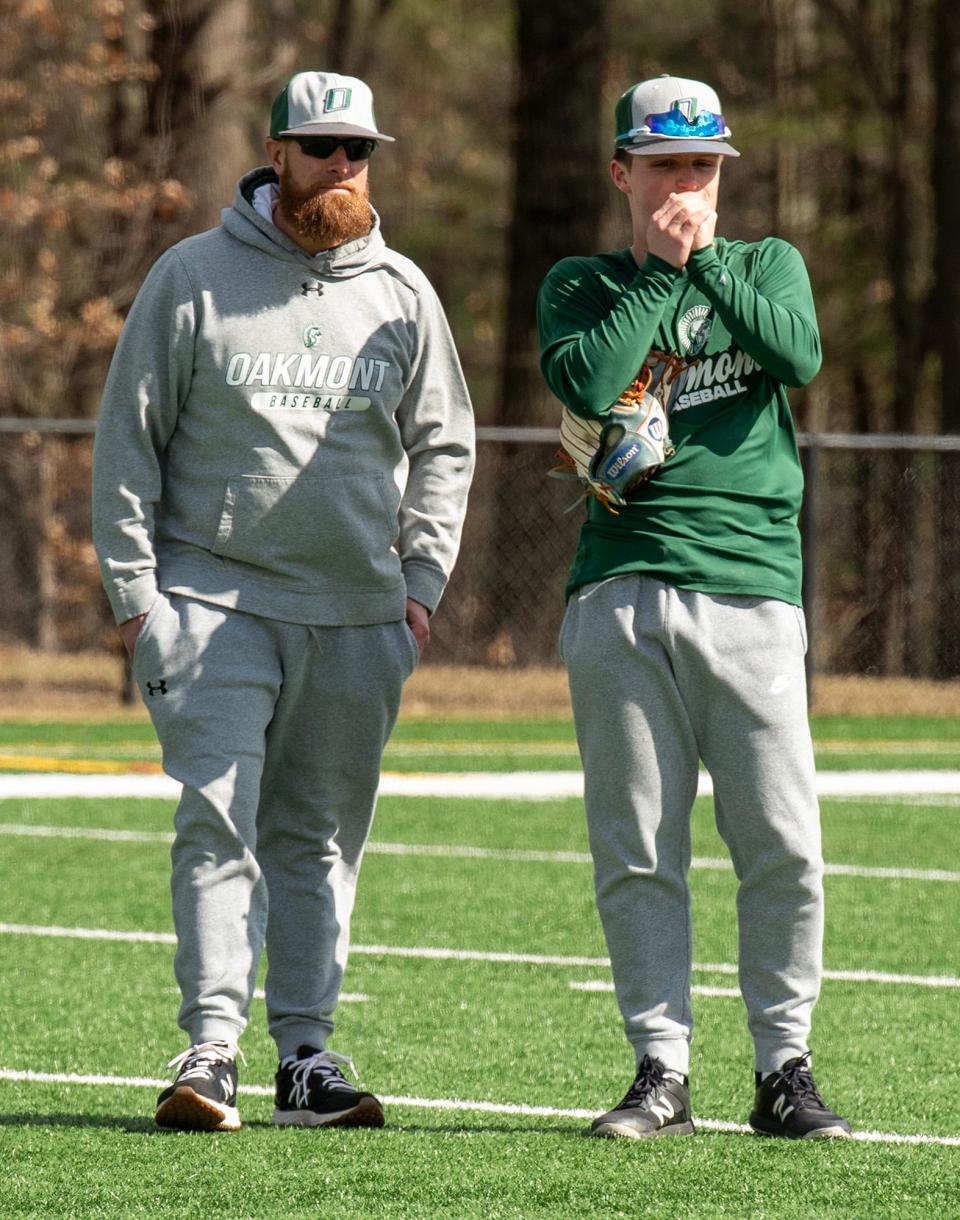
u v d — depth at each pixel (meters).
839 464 91.94
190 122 75.25
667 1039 16.66
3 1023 22.11
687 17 107.75
